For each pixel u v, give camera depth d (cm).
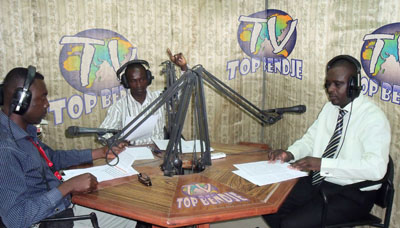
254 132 344
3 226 130
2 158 126
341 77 165
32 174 138
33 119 142
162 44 310
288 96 296
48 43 282
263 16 317
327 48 247
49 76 287
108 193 140
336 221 163
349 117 174
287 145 303
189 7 309
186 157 190
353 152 172
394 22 196
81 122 303
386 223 164
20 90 132
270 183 149
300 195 184
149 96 251
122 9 295
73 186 136
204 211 123
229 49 322
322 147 192
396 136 201
